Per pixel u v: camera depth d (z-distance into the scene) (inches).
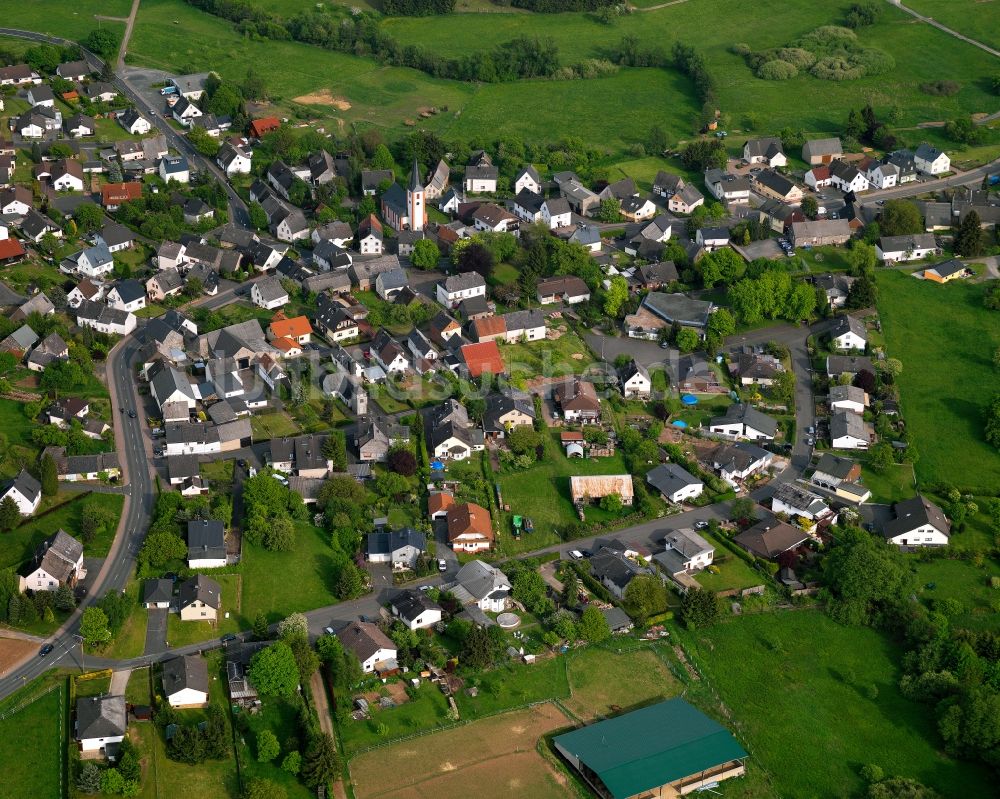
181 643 7381.9
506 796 6501.0
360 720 6929.1
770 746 7012.8
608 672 7436.0
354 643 7317.9
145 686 7007.9
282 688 6929.1
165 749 6614.2
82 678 7017.7
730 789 6707.7
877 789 6692.9
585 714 7106.3
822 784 6791.3
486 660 7362.2
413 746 6786.4
